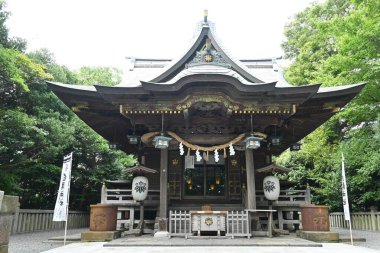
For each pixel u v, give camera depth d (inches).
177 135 498.3
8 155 594.9
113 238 417.7
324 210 427.8
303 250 323.9
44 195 838.5
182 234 430.3
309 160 916.0
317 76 804.6
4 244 212.8
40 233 591.2
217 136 511.8
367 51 542.3
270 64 674.8
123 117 568.1
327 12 946.1
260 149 609.0
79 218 837.8
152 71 648.4
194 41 528.4
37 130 580.7
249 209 456.4
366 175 666.2
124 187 726.5
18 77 515.8
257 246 353.4
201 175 569.0
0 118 553.9
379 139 531.5
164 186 472.1
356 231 637.3
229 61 528.4
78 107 526.3
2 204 209.9
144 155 580.1
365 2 547.8
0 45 501.7
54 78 745.6
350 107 595.2
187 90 458.9
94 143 842.8
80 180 877.8
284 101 471.5
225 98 464.4
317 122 583.2
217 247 345.4
